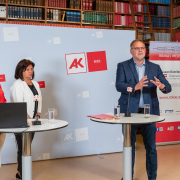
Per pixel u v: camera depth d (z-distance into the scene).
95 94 3.59
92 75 3.57
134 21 5.75
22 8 5.07
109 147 3.69
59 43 3.40
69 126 3.48
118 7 5.80
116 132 3.71
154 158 2.46
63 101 3.45
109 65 3.64
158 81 2.41
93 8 5.68
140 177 2.78
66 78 3.45
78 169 3.03
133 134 2.54
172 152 3.78
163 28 6.25
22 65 2.55
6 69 3.18
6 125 1.81
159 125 4.13
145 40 5.92
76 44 3.48
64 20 5.45
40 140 3.35
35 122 1.98
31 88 2.64
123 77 2.64
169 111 4.13
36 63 3.31
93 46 3.56
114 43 3.66
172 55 4.09
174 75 4.11
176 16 6.21
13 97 2.52
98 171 2.95
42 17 5.32
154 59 4.02
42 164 3.22
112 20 5.73
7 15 4.98
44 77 3.35
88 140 3.57
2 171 2.97
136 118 2.15
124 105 2.61
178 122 4.21
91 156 3.58
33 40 3.29
